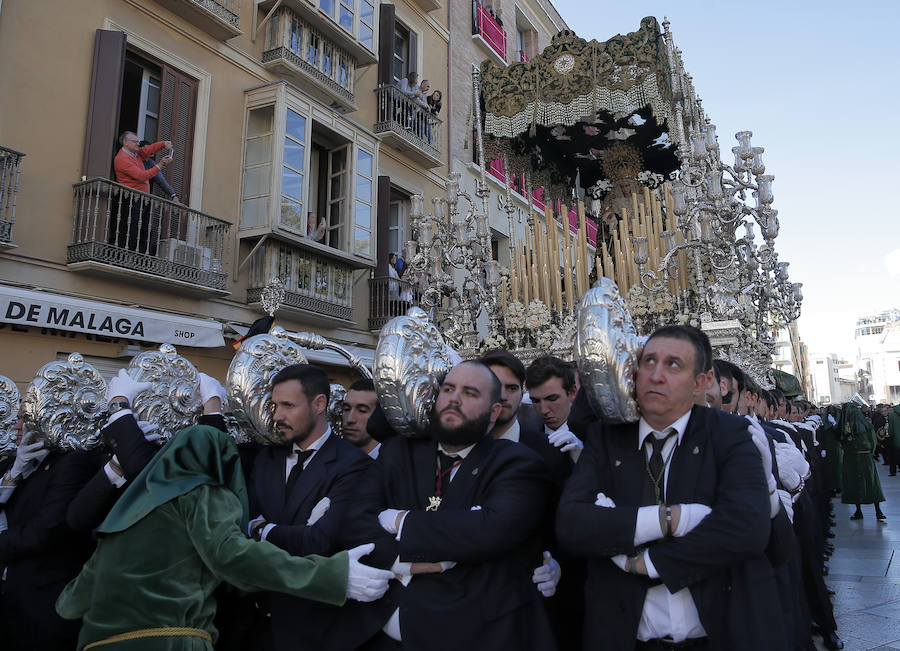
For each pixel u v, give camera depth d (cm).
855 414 991
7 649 293
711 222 564
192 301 1006
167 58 1005
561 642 258
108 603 212
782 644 190
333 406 354
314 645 239
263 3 1152
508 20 1861
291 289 1123
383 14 1414
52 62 859
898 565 648
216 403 321
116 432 268
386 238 1344
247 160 1112
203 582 228
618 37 779
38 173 834
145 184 926
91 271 860
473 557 213
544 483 237
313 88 1212
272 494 277
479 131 852
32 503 304
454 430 229
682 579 185
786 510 276
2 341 791
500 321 741
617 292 222
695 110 771
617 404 208
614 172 862
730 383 323
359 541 236
